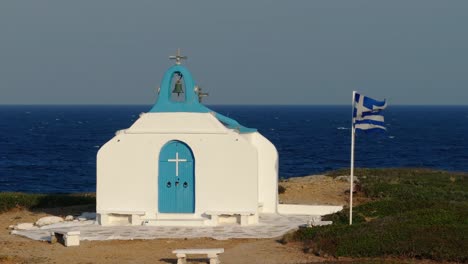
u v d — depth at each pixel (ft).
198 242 80.53
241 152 92.17
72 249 76.95
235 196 92.43
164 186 93.61
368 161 291.38
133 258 72.54
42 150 345.92
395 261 66.95
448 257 67.92
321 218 95.04
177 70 95.86
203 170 92.84
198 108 94.22
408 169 169.89
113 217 92.79
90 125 649.20
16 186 209.97
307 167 266.36
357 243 71.87
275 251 74.64
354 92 84.07
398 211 95.40
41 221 93.91
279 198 120.57
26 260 71.41
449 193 121.70
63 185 213.66
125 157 93.35
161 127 93.30
